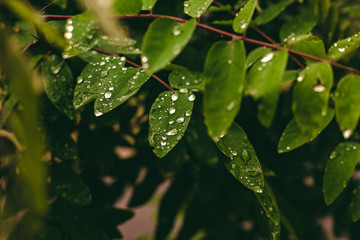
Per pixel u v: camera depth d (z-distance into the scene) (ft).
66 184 1.19
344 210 1.46
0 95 1.12
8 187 1.19
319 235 1.70
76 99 1.10
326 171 1.12
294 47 1.09
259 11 1.34
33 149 0.89
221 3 1.33
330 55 1.11
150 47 0.98
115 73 1.11
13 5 0.94
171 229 1.59
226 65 0.99
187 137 1.27
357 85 1.03
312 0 1.26
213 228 1.65
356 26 1.49
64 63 1.16
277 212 1.10
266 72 1.01
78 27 1.12
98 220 1.29
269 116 0.99
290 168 1.47
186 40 0.98
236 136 1.10
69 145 1.21
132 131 1.44
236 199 1.40
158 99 1.10
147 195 1.52
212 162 1.27
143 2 1.09
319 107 1.01
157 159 1.31
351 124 1.03
